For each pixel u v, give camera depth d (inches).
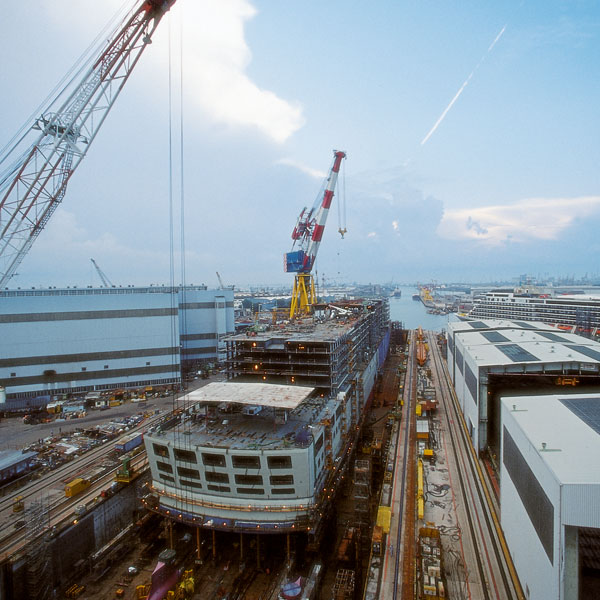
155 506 2434.8
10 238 3043.8
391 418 4244.6
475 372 3221.0
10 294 4675.2
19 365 4510.3
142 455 3139.8
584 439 1695.4
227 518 2245.3
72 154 3080.7
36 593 1971.0
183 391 4948.3
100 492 2600.9
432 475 2891.2
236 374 3794.3
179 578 2133.4
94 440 3521.2
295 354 3627.0
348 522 2608.3
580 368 2977.4
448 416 4232.3
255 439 2425.0
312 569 2224.4
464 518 2362.2
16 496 2593.5
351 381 3895.2
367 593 1830.7
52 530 2176.4
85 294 4891.7
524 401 2253.9
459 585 1831.9
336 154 5556.1
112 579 2194.9
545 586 1481.3
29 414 4232.3
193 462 2326.5
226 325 6333.7
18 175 3002.0
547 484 1466.5
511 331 4857.3
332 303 6668.3
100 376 4874.5
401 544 2166.6
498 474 2832.2
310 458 2255.2
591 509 1306.6
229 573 2235.5
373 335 5915.4
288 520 2196.1
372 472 3110.2
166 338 5162.4
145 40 2933.1
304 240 5876.0
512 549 1952.5
